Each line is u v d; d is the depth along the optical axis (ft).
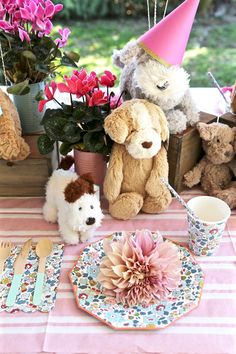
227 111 3.33
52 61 2.98
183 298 2.23
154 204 2.82
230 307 2.21
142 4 7.03
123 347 2.00
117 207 2.76
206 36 7.30
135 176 2.77
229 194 2.89
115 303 2.20
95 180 2.96
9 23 2.84
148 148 2.56
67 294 2.28
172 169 2.95
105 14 7.22
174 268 2.25
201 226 2.38
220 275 2.40
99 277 2.26
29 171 2.92
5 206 2.94
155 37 2.59
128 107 2.57
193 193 3.10
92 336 2.05
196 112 2.97
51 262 2.45
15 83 2.87
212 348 2.00
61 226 2.62
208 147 2.92
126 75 2.91
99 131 2.76
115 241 2.43
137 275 2.19
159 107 2.68
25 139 3.05
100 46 6.46
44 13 2.71
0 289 2.28
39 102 2.82
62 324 2.11
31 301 2.22
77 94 2.71
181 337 2.05
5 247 2.53
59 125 2.77
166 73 2.59
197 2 2.56
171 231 2.73
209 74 3.45
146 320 2.10
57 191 2.66
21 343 2.02
